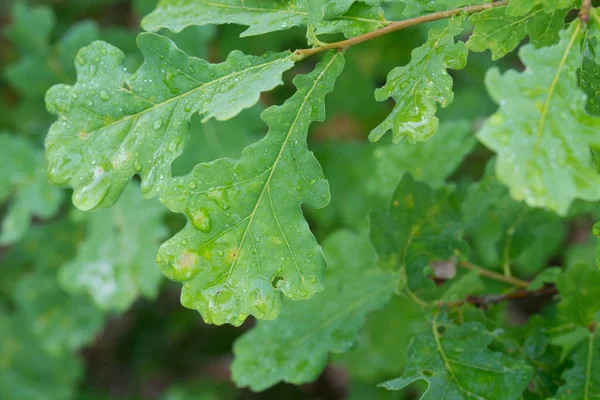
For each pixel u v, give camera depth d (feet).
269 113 2.07
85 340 3.71
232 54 2.09
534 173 1.84
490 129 1.85
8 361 4.15
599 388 2.25
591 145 1.87
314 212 3.71
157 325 4.99
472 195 2.57
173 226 3.96
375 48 3.79
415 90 2.06
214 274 2.02
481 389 2.20
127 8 4.53
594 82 2.04
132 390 5.08
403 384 2.21
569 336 2.53
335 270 2.64
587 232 4.41
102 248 3.29
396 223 2.34
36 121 3.77
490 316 2.39
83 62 2.12
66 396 4.21
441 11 2.12
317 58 3.78
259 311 2.02
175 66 2.09
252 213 2.04
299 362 2.50
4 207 4.48
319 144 3.87
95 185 2.08
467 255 2.35
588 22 1.95
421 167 2.70
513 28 2.05
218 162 2.05
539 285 2.36
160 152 2.08
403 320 3.31
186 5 2.19
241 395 5.13
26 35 3.59
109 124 2.09
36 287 3.76
